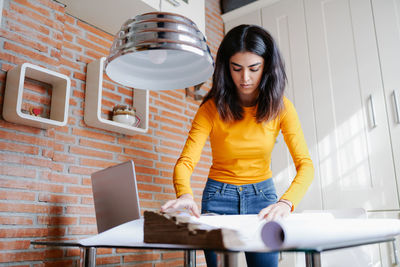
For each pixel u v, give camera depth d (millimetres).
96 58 2430
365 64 2828
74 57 2283
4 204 1742
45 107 2059
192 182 3016
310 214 1080
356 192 2670
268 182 1578
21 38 1955
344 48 2955
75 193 2121
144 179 2586
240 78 1417
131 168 1435
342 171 2760
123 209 1479
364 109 2760
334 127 2867
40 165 1930
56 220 1992
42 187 1920
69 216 2062
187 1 2584
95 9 2264
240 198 1538
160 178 2713
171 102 2947
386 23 2795
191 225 654
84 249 1048
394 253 2385
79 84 2275
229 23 3725
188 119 3092
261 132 1534
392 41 2740
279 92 1490
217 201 1558
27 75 1967
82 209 2143
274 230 594
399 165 2529
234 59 1394
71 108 2197
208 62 1254
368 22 2881
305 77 3098
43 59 2041
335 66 2969
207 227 667
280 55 1501
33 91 2021
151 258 2512
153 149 2705
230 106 1523
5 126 1822
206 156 3238
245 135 1533
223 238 576
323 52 3053
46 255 1917
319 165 2875
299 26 3234
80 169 2176
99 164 2295
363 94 2789
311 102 3018
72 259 2041
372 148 2664
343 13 3018
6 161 1788
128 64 1280
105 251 2221
